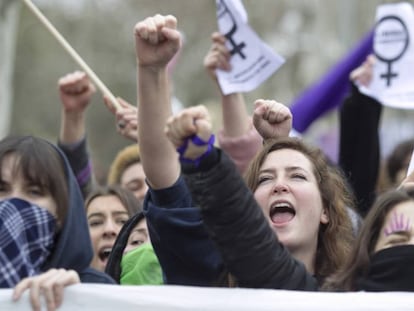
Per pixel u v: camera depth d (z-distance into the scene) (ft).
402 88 34.94
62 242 22.16
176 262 23.53
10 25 60.03
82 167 31.63
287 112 26.78
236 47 32.83
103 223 30.58
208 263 23.35
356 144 34.68
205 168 21.07
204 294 21.33
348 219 25.80
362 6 107.14
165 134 21.33
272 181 25.18
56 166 22.61
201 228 23.25
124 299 21.16
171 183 23.43
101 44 125.39
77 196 22.70
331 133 73.77
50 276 20.98
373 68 35.19
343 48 92.17
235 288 21.67
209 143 20.98
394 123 83.35
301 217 24.99
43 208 22.30
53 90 122.42
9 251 21.91
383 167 38.68
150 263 26.21
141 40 22.97
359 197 34.30
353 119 34.73
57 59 122.11
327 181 25.54
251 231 21.40
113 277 26.40
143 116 23.31
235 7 32.86
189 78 123.34
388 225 22.25
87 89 31.63
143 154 23.39
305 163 25.32
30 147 22.63
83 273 22.50
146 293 21.24
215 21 123.13
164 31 22.77
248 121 32.01
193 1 123.54
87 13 125.18
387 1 77.41
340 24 94.07
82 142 31.65
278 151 25.46
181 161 21.12
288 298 21.38
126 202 30.71
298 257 25.09
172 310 21.33
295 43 115.55
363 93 34.71
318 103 42.60
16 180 22.49
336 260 25.36
